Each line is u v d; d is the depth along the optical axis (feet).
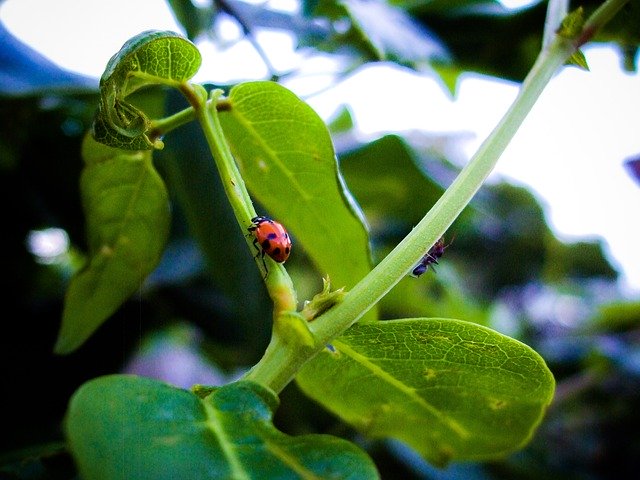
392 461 0.51
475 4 0.48
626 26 0.41
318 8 0.50
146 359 0.49
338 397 0.32
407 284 0.59
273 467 0.22
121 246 0.37
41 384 0.44
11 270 0.47
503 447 0.33
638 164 0.45
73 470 0.29
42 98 0.44
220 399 0.23
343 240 0.34
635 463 0.68
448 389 0.31
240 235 0.43
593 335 0.86
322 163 0.32
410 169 0.54
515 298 0.96
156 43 0.27
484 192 0.79
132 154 0.35
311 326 0.27
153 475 0.21
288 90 0.30
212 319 0.50
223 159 0.28
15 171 0.48
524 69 0.47
